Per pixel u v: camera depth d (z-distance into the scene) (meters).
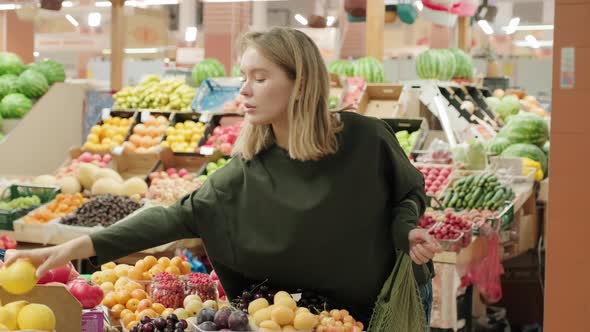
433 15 8.91
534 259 7.31
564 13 4.36
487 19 10.73
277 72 2.76
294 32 2.80
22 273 2.55
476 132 8.02
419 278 3.04
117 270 4.08
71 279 3.35
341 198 2.79
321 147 2.77
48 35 20.27
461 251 5.68
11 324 2.50
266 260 2.84
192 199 2.90
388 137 2.90
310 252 2.80
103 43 20.06
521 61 17.30
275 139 2.88
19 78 8.89
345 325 2.79
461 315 5.75
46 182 7.36
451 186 6.79
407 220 2.81
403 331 2.88
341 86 8.73
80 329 2.70
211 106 8.55
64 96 8.95
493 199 6.46
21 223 6.46
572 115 4.36
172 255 6.21
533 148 7.75
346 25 20.12
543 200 7.30
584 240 4.37
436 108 8.05
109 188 7.16
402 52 19.30
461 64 9.22
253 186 2.84
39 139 8.76
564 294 4.41
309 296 2.90
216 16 16.98
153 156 7.95
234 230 2.87
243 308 2.89
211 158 7.90
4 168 8.50
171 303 3.66
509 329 6.93
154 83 8.74
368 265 2.86
